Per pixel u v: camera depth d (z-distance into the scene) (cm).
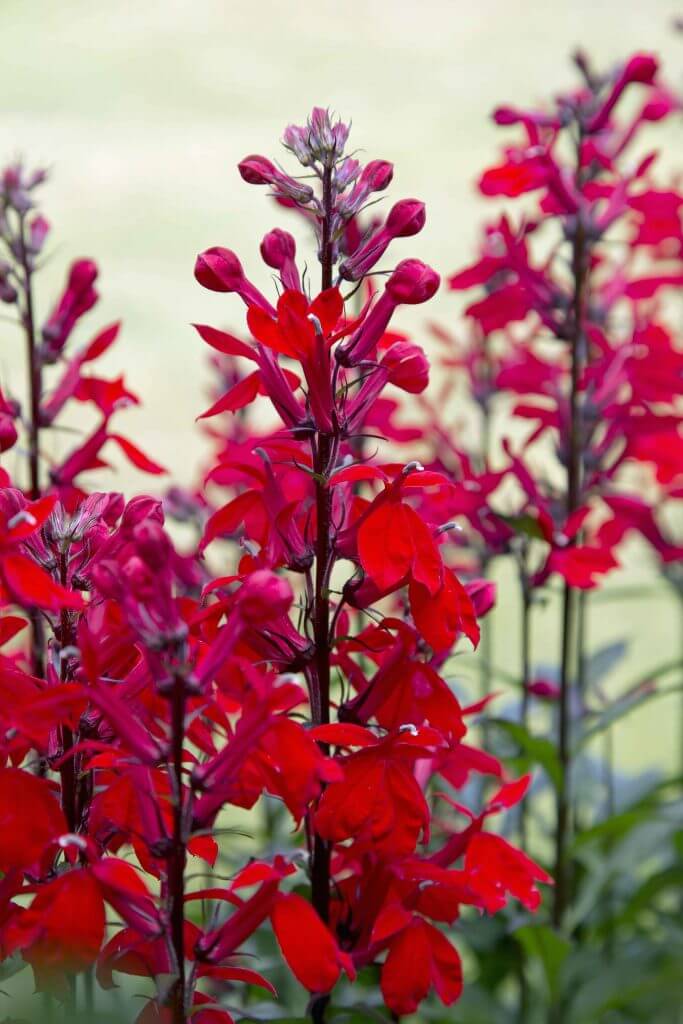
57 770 67
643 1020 95
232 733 67
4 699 64
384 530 67
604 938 94
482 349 105
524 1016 93
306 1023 70
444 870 68
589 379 92
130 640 66
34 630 78
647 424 91
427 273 68
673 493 97
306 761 64
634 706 91
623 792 110
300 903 65
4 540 63
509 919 91
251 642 68
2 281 83
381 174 69
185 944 66
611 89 89
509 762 90
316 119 68
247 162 68
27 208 83
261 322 66
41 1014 67
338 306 65
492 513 86
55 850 66
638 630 179
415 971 68
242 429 101
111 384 82
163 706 67
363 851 68
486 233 94
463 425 102
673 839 98
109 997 73
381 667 69
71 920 62
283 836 93
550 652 161
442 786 95
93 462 81
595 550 85
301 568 68
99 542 67
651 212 90
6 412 79
